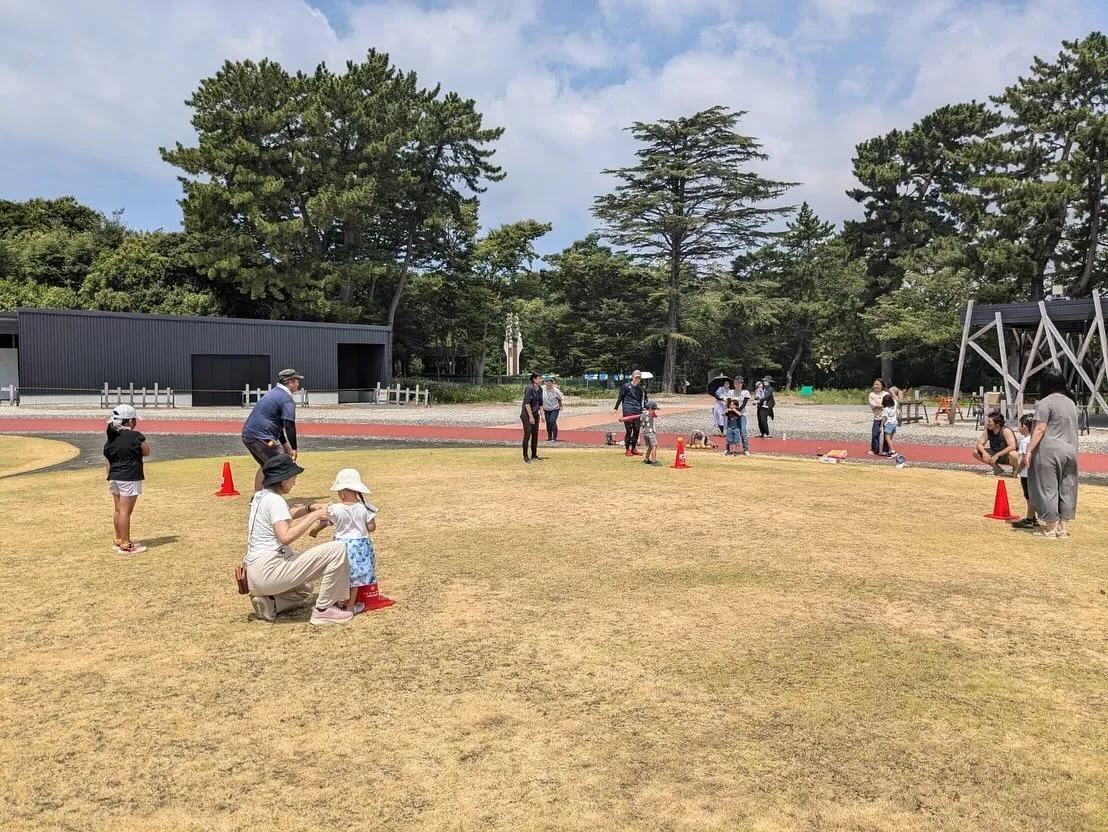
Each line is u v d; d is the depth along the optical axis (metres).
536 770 3.86
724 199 57.56
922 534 9.13
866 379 66.44
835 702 4.60
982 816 3.47
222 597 6.68
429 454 17.47
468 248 53.94
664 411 35.44
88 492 12.12
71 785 3.74
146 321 34.81
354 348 44.31
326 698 4.66
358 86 46.34
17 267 51.44
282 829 3.38
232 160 40.97
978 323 27.03
